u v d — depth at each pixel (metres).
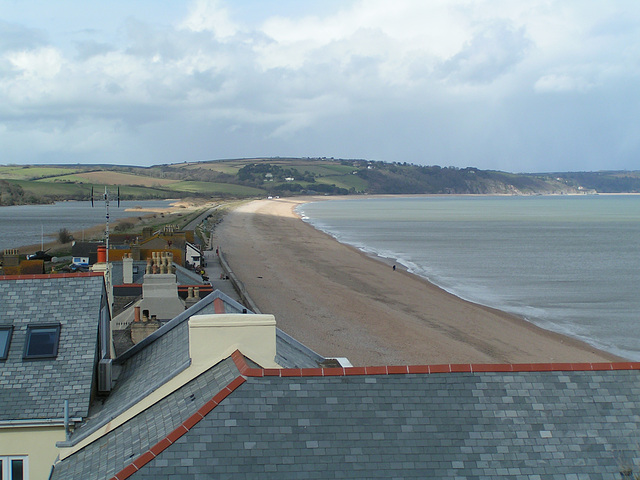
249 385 11.56
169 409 12.54
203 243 111.00
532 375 12.34
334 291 75.69
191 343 13.26
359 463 10.85
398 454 11.02
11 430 13.52
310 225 197.00
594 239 159.12
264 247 121.62
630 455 11.34
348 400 11.61
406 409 11.62
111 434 12.92
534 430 11.55
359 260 109.19
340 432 11.20
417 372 12.14
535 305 72.81
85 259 75.94
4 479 13.49
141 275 40.69
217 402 11.28
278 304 64.88
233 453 10.80
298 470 10.70
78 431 13.55
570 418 11.78
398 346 51.62
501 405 11.85
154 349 16.66
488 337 56.88
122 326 26.09
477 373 12.26
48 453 13.55
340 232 172.75
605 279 92.94
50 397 13.95
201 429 11.00
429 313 66.19
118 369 17.02
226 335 13.34
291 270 91.31
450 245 140.50
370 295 74.88
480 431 11.45
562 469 11.09
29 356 14.55
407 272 96.69
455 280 90.50
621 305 73.19
